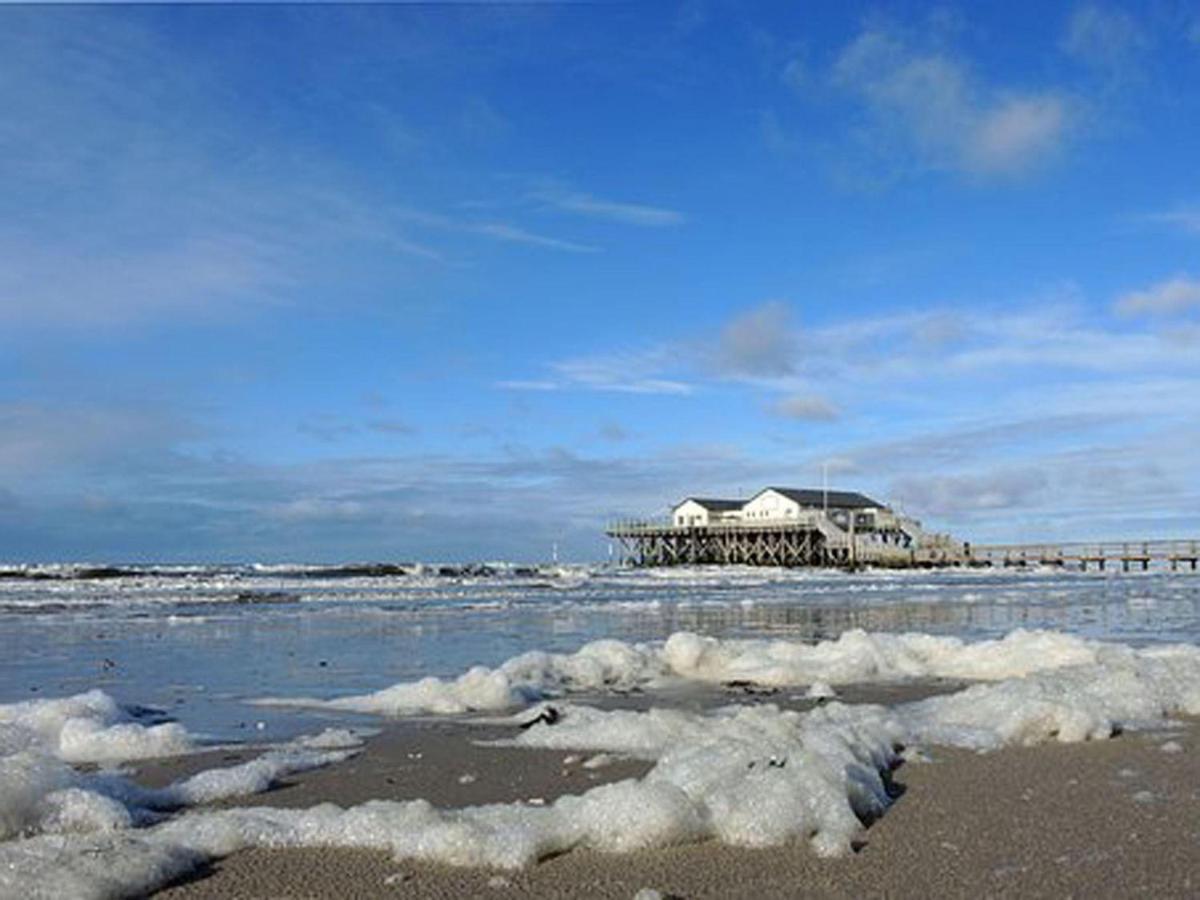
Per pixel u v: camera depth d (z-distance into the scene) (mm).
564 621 20938
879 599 29719
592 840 4543
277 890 4039
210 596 32938
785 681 10750
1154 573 67062
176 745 7297
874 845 4551
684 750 5660
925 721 7434
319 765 6629
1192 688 8469
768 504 78875
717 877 4133
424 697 9508
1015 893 3912
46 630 19469
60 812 4930
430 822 4676
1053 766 6184
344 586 41531
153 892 4027
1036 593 33625
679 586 43188
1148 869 4188
